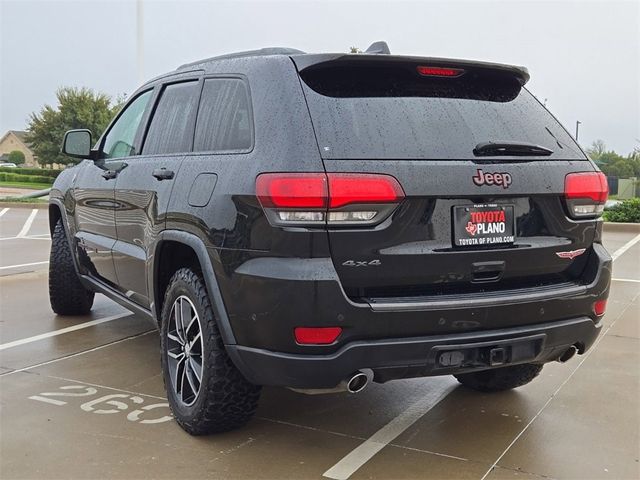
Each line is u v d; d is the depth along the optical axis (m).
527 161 3.14
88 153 4.84
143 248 4.00
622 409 3.86
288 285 2.71
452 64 3.17
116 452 3.25
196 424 3.30
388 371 2.84
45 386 4.18
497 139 3.15
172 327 3.58
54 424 3.58
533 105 3.51
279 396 4.00
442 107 3.15
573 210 3.23
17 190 32.97
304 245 2.71
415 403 3.92
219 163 3.20
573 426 3.62
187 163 3.51
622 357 4.87
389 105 3.05
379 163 2.81
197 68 3.91
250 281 2.83
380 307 2.75
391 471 3.08
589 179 3.29
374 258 2.78
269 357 2.83
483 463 3.17
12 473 3.04
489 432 3.53
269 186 2.79
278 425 3.58
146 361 4.70
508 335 2.98
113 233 4.54
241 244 2.89
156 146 4.05
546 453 3.29
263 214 2.81
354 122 2.92
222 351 3.13
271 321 2.78
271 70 3.16
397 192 2.78
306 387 2.80
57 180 5.82
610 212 15.12
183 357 3.47
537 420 3.70
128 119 4.69
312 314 2.70
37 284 7.58
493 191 2.98
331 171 2.74
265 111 3.04
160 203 3.63
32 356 4.81
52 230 6.10
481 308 2.90
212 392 3.16
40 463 3.14
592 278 3.28
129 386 4.19
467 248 2.95
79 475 3.02
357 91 3.05
